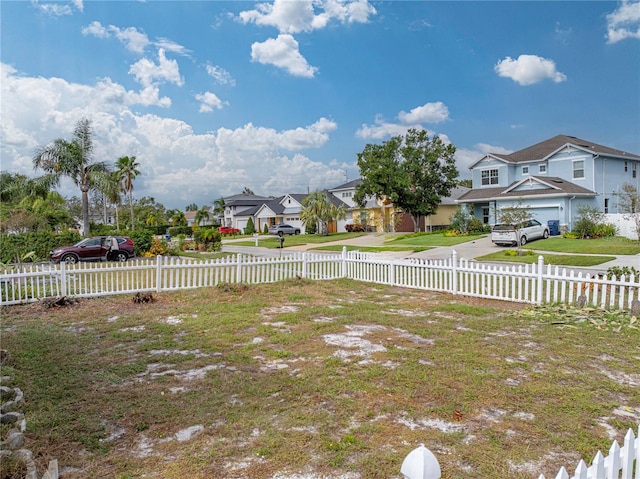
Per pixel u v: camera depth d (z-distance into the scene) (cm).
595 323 785
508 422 423
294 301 1052
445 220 4744
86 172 3188
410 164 4050
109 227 4031
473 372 552
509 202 3225
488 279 1072
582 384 514
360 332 756
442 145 4084
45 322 873
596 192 3141
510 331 752
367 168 4100
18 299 1062
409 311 940
